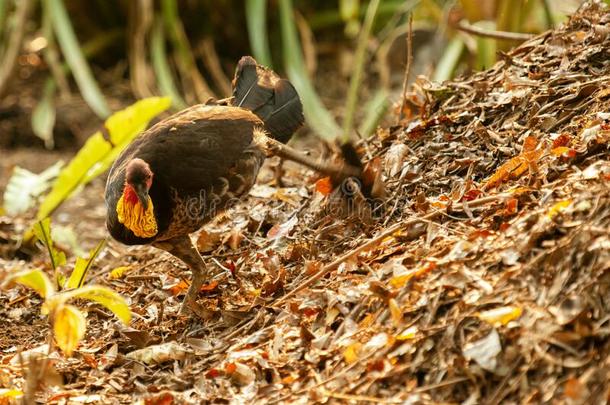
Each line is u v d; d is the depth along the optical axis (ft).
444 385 18.93
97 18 59.06
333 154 30.01
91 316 26.66
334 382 19.95
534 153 24.59
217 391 21.15
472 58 42.52
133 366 23.04
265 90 28.45
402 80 49.52
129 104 54.44
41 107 51.70
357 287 22.39
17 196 36.37
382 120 46.39
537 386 18.25
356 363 20.06
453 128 28.73
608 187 21.01
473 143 27.66
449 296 20.56
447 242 22.62
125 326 25.18
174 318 25.76
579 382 17.60
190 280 27.37
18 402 21.38
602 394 17.48
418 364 19.54
